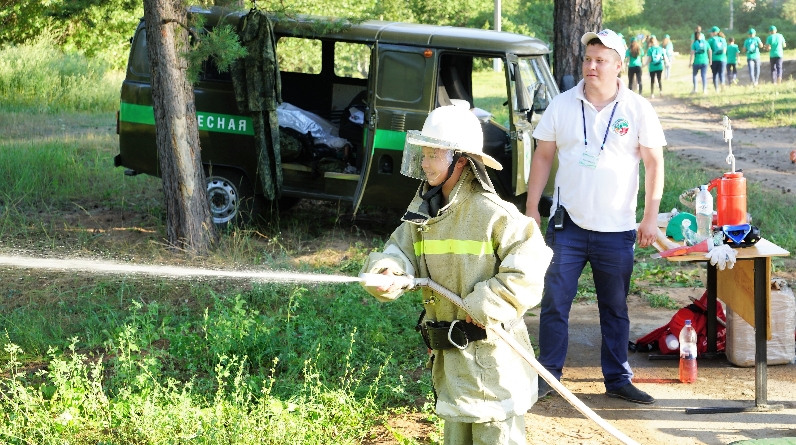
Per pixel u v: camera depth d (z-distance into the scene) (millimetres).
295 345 6273
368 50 10102
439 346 3721
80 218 10391
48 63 22188
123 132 9578
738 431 5172
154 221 10188
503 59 8867
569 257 5352
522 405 3682
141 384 5277
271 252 9086
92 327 6684
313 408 5117
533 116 9008
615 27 54312
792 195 12344
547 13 42281
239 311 6438
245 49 8438
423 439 4969
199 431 4766
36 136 16062
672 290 8281
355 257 8922
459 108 3631
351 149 9664
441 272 3672
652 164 5289
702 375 6102
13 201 10914
